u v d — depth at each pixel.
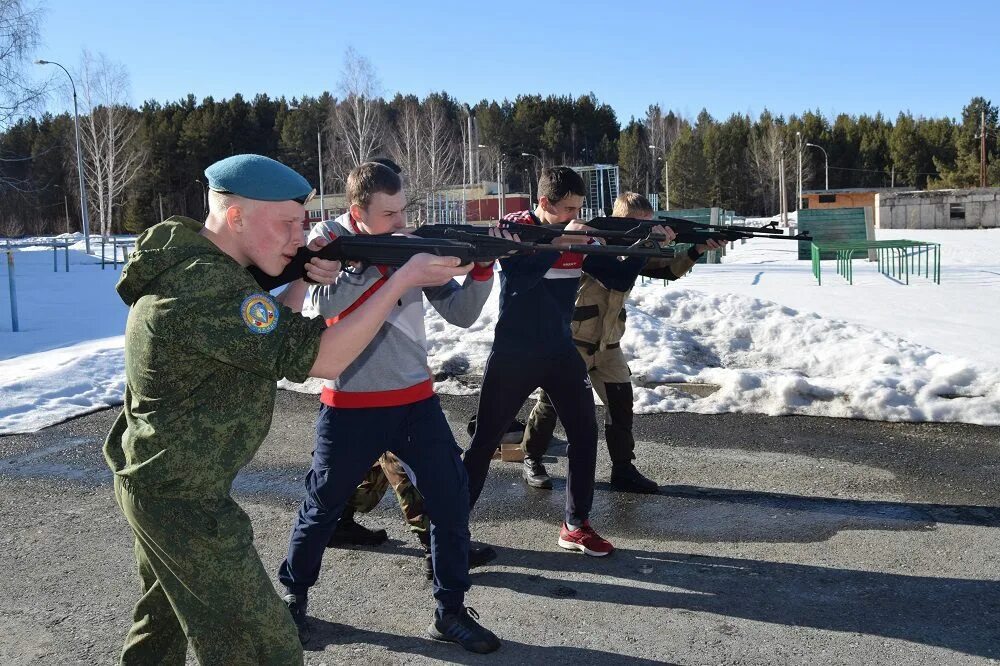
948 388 7.07
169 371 2.13
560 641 3.49
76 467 5.91
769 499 5.14
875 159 102.69
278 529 4.82
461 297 3.58
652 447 6.21
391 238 2.54
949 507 4.94
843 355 8.38
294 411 7.46
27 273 25.70
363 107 51.94
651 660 3.33
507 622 3.66
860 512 4.90
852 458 5.82
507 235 3.79
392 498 5.27
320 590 4.00
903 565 4.19
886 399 6.85
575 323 5.15
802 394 7.18
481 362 8.71
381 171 3.40
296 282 2.71
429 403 3.53
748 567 4.20
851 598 3.84
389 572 4.20
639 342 8.98
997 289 14.56
